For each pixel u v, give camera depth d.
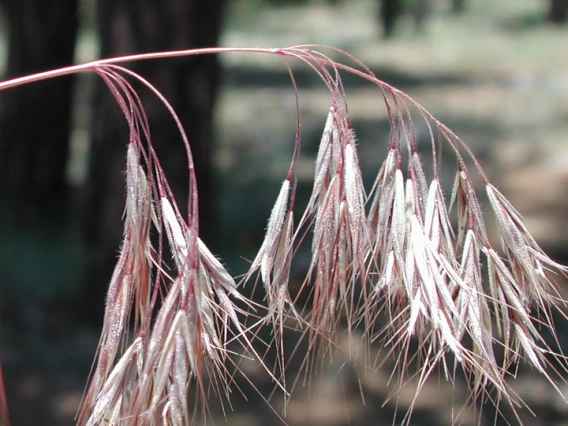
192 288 1.13
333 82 1.32
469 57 19.97
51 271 6.32
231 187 8.71
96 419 1.23
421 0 25.05
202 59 5.65
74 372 4.94
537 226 7.80
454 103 13.99
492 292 1.33
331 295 1.31
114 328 1.24
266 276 1.28
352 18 30.86
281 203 1.29
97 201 5.60
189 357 1.12
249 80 16.39
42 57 7.58
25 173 7.63
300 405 4.36
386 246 1.33
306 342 4.84
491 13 30.33
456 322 1.30
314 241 1.30
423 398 4.45
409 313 1.36
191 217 1.14
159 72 5.43
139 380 1.13
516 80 16.50
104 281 5.56
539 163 10.07
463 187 1.34
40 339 5.28
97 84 5.55
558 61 19.00
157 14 5.38
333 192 1.30
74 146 9.70
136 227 1.21
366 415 4.29
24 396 4.61
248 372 4.60
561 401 4.46
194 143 5.81
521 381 4.68
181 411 1.11
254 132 11.73
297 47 1.31
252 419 4.18
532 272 1.35
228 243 6.76
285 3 34.22
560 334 5.14
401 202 1.30
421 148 10.52
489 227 6.38
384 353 4.77
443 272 1.27
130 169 1.22
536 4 31.98
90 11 9.78
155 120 5.45
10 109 7.58
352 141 1.31
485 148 10.76
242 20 28.55
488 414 4.34
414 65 18.55
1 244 6.93
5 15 7.69
